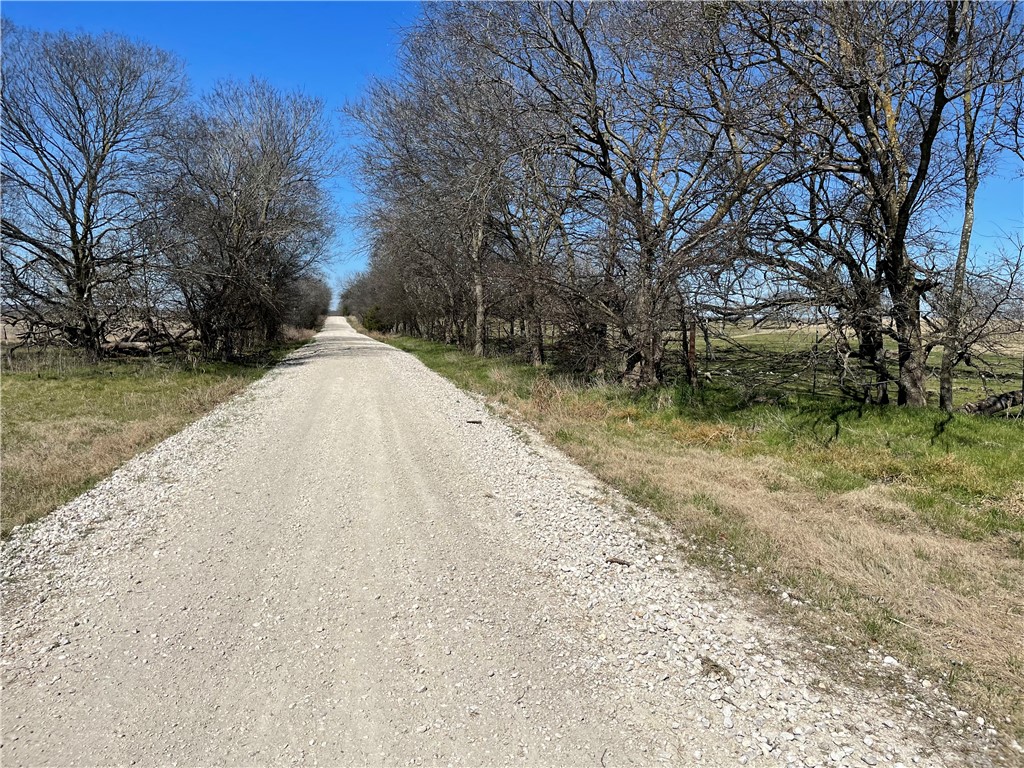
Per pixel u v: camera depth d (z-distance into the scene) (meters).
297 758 2.73
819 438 8.35
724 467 7.18
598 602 4.11
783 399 10.24
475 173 12.91
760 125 8.87
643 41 10.09
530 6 12.25
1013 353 9.47
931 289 9.66
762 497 6.12
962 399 12.12
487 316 25.30
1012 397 10.09
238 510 5.87
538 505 6.01
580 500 6.15
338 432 9.48
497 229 17.20
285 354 28.77
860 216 9.95
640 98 11.23
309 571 4.57
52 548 5.01
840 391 10.51
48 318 21.09
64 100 20.81
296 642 3.63
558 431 9.23
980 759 2.67
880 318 9.41
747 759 2.71
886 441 8.06
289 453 8.11
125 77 21.34
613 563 4.69
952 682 3.20
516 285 13.47
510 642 3.63
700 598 4.14
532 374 16.03
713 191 10.29
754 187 9.77
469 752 2.76
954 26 7.82
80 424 10.15
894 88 9.37
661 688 3.21
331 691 3.18
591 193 12.16
